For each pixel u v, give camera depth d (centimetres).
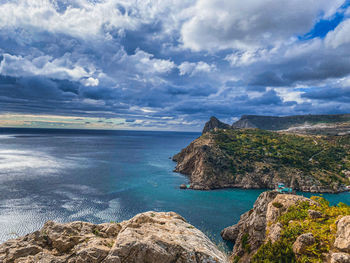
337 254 1769
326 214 2811
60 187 10694
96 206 8456
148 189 11144
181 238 952
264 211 4162
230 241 6166
